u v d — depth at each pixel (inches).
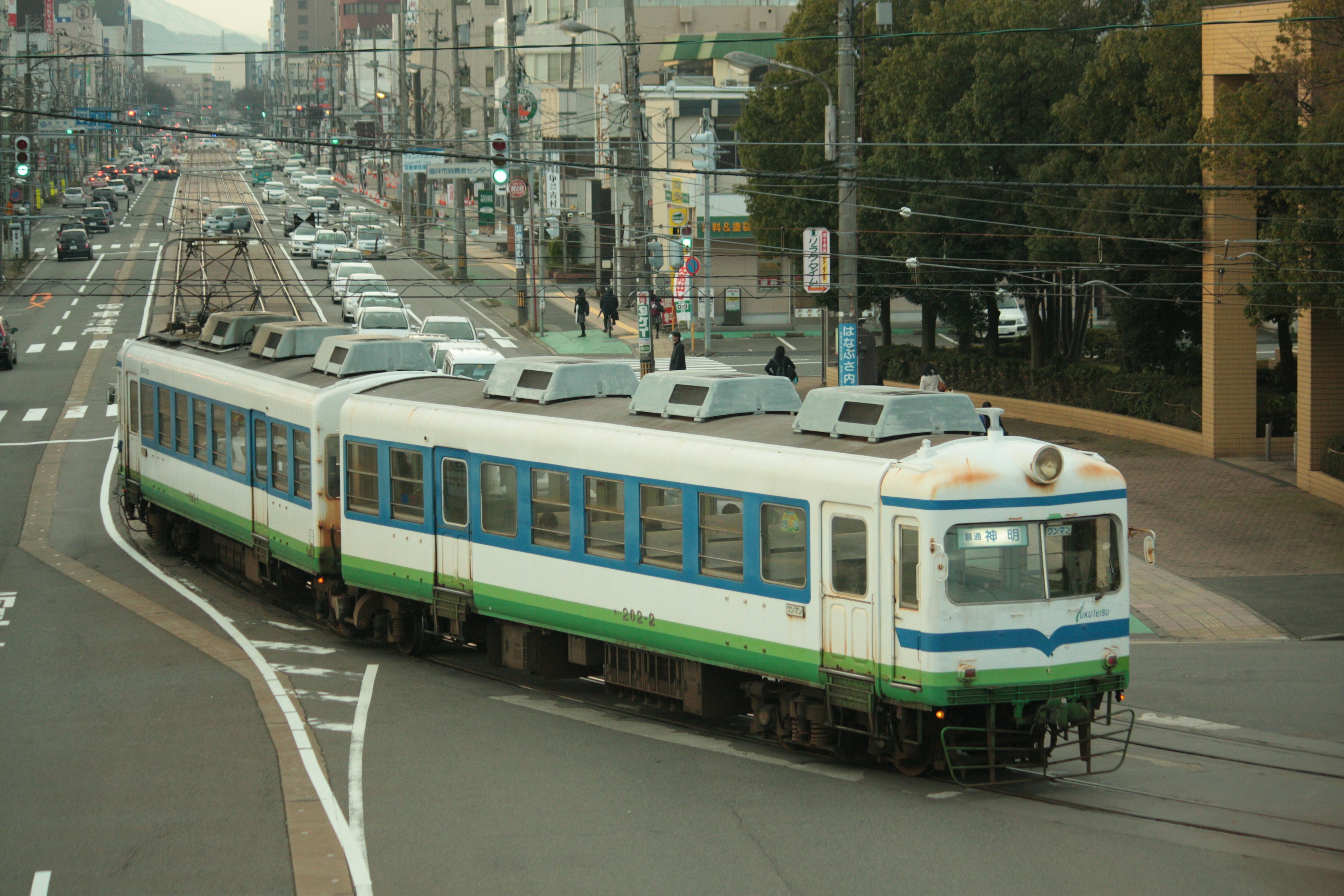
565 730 1063.0
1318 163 1775.3
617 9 6589.6
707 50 5344.5
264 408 1470.2
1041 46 2576.3
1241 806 861.8
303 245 5679.1
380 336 1498.5
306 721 1079.0
